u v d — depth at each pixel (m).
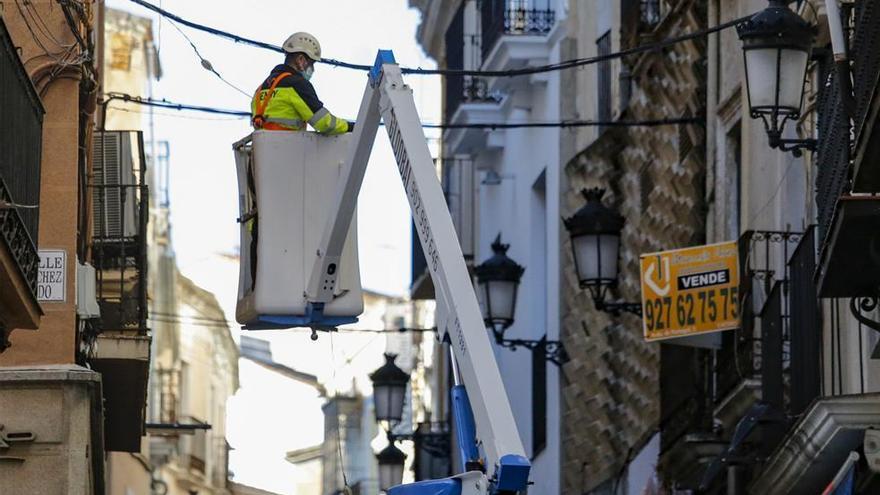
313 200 16.23
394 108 13.20
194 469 60.47
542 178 35.34
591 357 30.20
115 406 24.94
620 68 29.47
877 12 14.34
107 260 24.20
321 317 16.02
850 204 14.25
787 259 21.02
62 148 20.05
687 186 25.78
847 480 16.39
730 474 20.00
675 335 21.58
